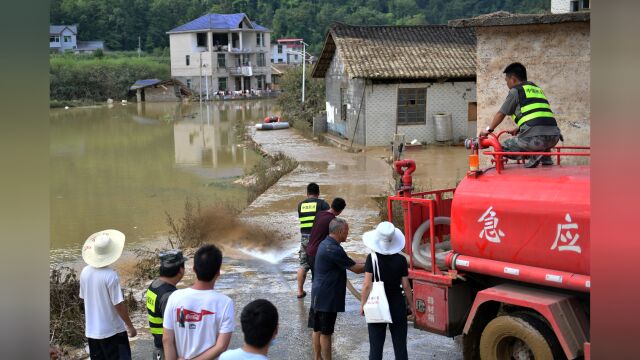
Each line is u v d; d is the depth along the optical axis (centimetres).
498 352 621
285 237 1391
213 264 527
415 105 2869
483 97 1609
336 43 2983
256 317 438
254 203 1783
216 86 8575
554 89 1530
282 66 9838
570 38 1494
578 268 557
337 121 3309
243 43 8875
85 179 2539
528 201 590
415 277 700
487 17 1505
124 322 648
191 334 523
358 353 781
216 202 1947
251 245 1338
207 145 3544
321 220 819
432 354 757
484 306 645
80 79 7844
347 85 3081
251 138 3625
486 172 657
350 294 1008
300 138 3538
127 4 11906
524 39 1541
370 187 1970
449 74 2795
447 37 3102
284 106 4616
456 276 661
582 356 573
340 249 714
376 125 2861
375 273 649
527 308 608
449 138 2872
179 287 1084
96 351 643
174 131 4331
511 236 603
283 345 816
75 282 975
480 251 630
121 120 5275
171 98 8056
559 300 578
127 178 2548
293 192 1933
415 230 741
